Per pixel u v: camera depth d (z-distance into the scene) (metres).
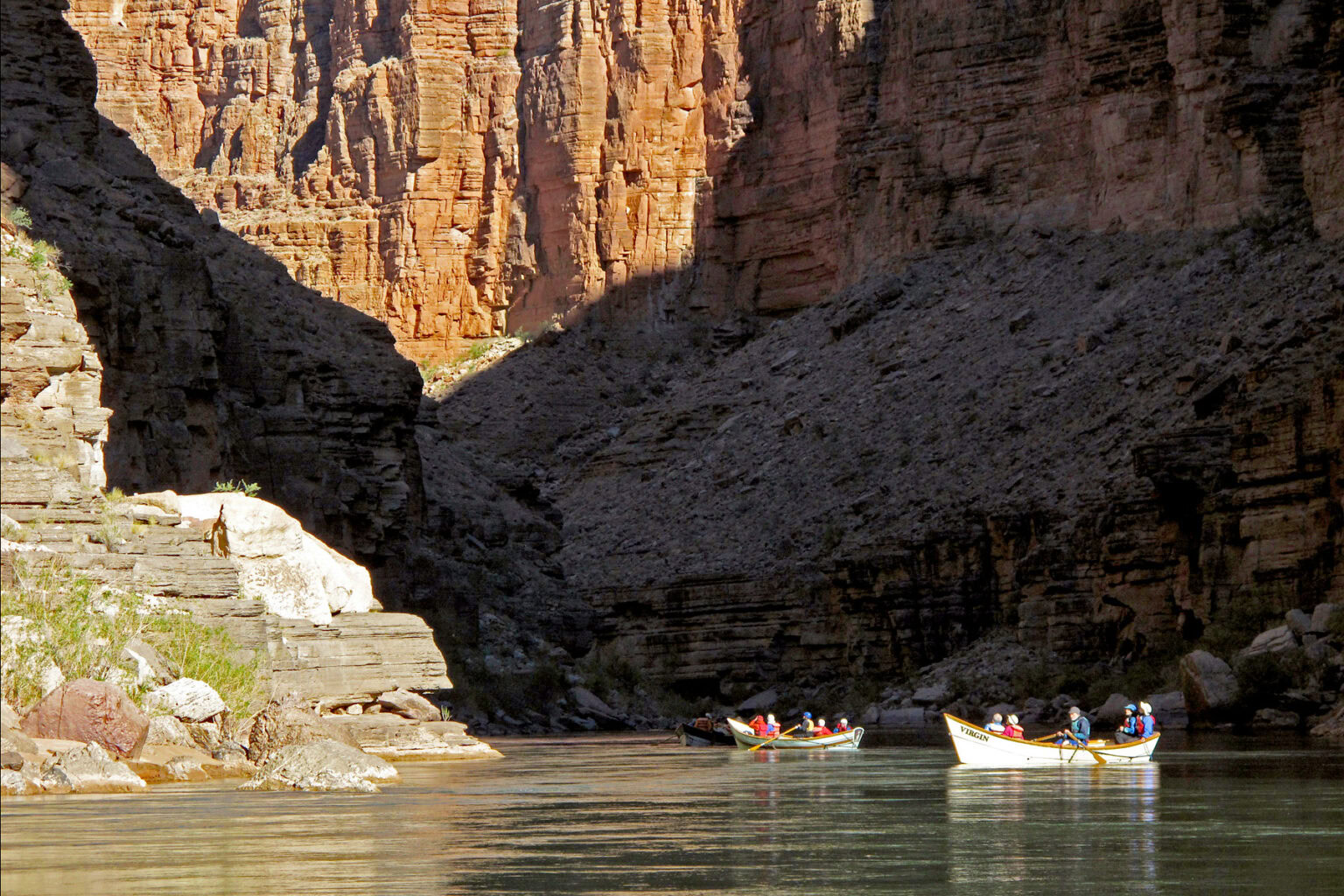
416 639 48.75
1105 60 129.12
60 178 61.00
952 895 26.55
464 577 87.94
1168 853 30.88
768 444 133.12
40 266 48.50
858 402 130.12
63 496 41.62
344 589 47.88
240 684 41.72
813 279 155.75
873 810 37.62
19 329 45.12
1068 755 52.41
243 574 45.78
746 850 30.83
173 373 62.00
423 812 34.69
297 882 26.47
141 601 40.88
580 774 48.06
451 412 157.38
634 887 26.72
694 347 161.25
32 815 32.03
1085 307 121.25
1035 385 116.06
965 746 53.09
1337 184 108.81
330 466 74.00
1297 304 102.31
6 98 63.12
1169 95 124.75
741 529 124.12
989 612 102.19
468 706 81.94
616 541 131.00
